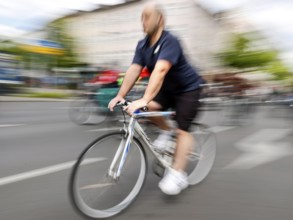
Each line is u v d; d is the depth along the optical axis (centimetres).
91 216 251
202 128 354
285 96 985
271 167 422
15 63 2083
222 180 360
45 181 344
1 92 1984
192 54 4322
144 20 269
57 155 463
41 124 791
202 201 296
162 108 301
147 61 283
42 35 3089
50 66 2670
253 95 981
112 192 266
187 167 333
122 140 267
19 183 337
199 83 297
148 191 314
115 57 4719
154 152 293
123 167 270
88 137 619
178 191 295
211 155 366
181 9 4266
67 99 1975
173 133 301
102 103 764
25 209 272
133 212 269
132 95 679
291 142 611
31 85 2517
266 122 930
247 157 475
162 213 268
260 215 271
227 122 871
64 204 283
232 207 286
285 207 289
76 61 3088
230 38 4612
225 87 1010
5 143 546
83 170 247
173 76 282
